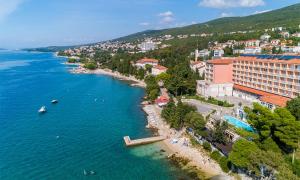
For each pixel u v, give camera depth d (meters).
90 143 105.06
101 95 194.25
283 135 79.06
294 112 103.56
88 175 81.38
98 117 139.38
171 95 173.38
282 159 71.12
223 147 91.75
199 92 173.62
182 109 116.50
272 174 70.19
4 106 163.62
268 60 142.62
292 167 71.56
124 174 81.81
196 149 95.88
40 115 143.88
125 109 154.38
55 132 117.50
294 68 126.38
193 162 87.44
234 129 101.62
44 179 79.50
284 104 118.19
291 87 129.25
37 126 125.88
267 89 144.25
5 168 85.69
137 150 97.94
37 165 87.69
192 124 105.69
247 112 104.94
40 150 98.88
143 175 81.00
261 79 147.62
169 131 114.62
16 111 152.25
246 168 76.56
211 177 78.50
